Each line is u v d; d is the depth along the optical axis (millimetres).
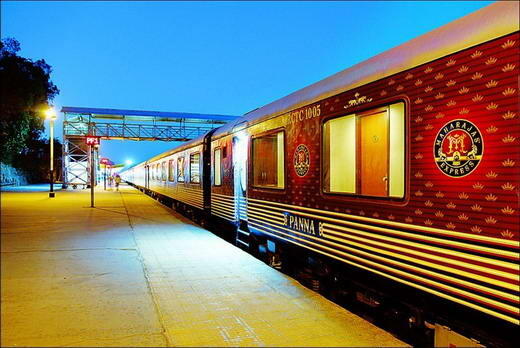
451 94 3316
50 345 3430
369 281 4512
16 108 21797
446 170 3340
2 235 8742
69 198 19344
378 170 4176
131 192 26844
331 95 4922
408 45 3881
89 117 28062
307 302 4621
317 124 5223
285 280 5516
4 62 20750
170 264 6379
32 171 43906
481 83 3080
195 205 11977
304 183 5547
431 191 3480
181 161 14242
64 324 3902
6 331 3717
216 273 5848
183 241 8422
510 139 2855
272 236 6605
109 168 45344
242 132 7980
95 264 6273
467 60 3197
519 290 2775
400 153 3869
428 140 3520
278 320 4082
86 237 8625
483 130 3049
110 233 9219
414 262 3688
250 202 7547
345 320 4090
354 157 4520
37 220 11148
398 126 3893
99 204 16438
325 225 5070
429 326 3727
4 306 4383
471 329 3297
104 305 4453
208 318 4113
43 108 23266
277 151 6422
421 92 3609
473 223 3104
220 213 9594
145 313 4223
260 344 3521
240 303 4574
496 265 2938
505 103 2904
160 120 30484
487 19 3100
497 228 2926
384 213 4055
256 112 7355
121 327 3846
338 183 4828
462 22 3350
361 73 4430
